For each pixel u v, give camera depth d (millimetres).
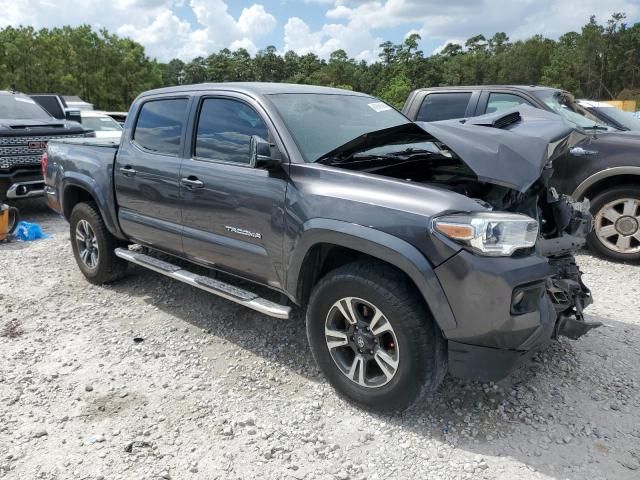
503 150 3006
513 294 2719
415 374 2895
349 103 4254
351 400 3262
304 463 2797
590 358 3812
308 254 3295
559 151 3479
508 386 3471
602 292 5133
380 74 115688
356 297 3066
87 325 4508
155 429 3078
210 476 2705
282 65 132250
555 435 2992
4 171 8297
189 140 4184
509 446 2908
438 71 112375
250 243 3697
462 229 2686
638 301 4887
